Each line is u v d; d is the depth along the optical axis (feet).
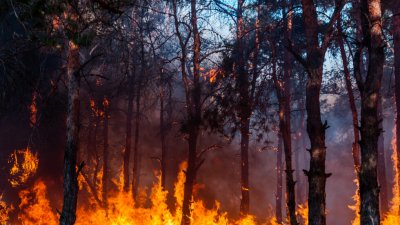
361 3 37.01
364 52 93.50
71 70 42.91
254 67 64.69
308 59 41.50
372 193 32.91
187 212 69.10
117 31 47.65
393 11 63.52
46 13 28.91
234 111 64.49
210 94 67.82
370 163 33.27
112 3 30.73
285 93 71.00
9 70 41.70
